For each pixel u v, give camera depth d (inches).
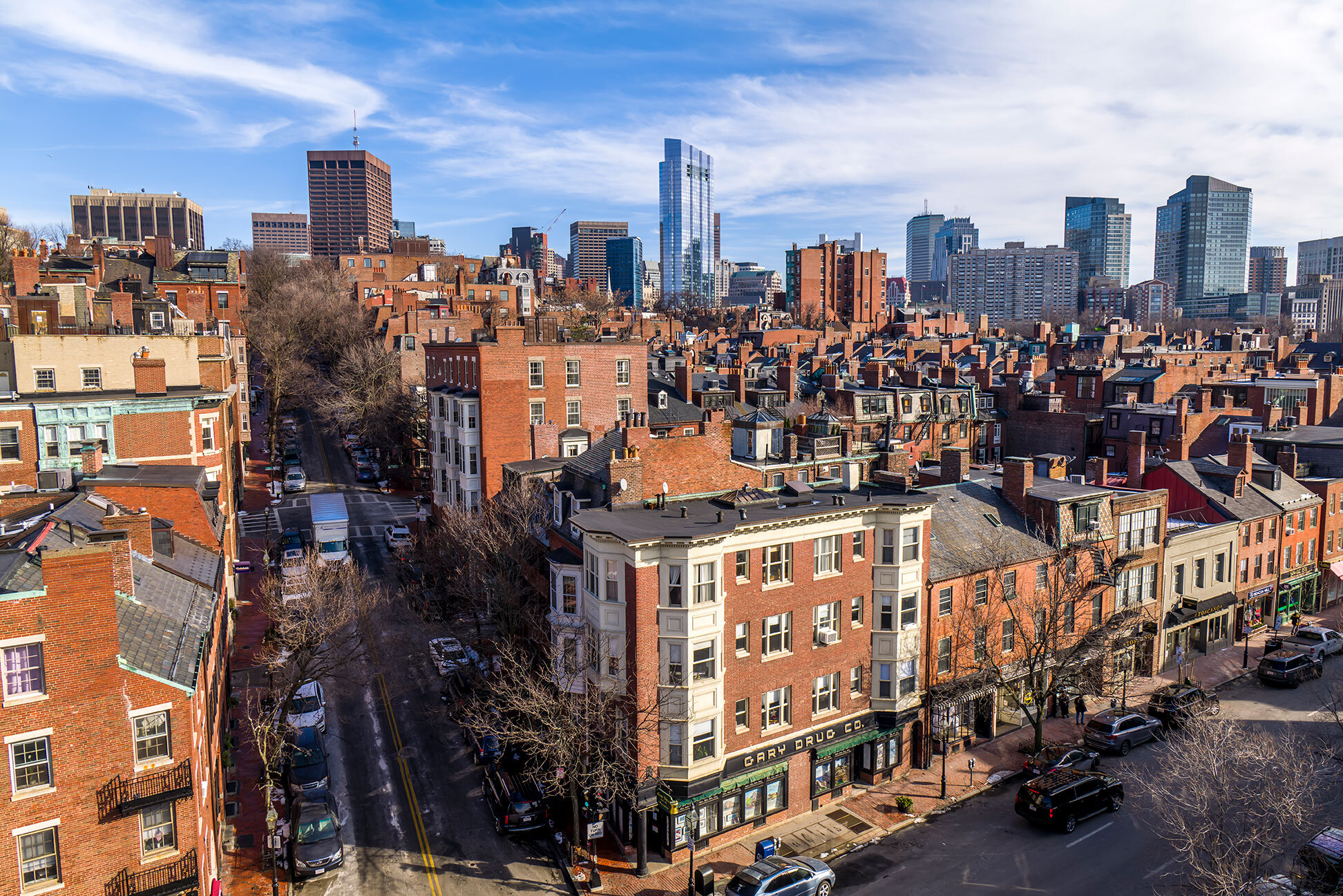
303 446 4503.0
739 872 1296.8
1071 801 1505.9
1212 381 3949.3
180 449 2319.1
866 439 3521.2
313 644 1593.3
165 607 1290.6
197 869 1087.6
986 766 1732.3
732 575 1435.8
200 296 4001.0
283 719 1457.9
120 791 1033.5
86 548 999.0
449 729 1815.9
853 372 5093.5
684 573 1364.4
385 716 1857.8
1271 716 1910.7
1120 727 1776.6
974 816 1557.6
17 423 2180.1
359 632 2004.2
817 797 1589.6
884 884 1354.6
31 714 976.9
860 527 1594.5
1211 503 2348.7
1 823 965.2
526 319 3297.2
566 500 1758.1
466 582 1977.1
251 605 2422.5
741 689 1464.1
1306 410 3302.2
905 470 2385.6
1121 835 1488.7
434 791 1598.2
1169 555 2142.0
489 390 2699.3
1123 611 1913.1
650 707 1382.9
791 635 1523.1
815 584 1540.4
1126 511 2030.0
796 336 7386.8
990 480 2175.2
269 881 1333.7
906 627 1637.6
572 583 1524.4
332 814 1445.6
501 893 1327.5
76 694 1002.1
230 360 3053.6
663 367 4126.5
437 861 1400.1
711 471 1749.5
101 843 1025.5
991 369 5211.6
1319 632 2290.8
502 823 1472.7
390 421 3976.4
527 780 1530.5
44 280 4018.2
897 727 1649.9
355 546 2992.1
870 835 1497.3
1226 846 1244.5
